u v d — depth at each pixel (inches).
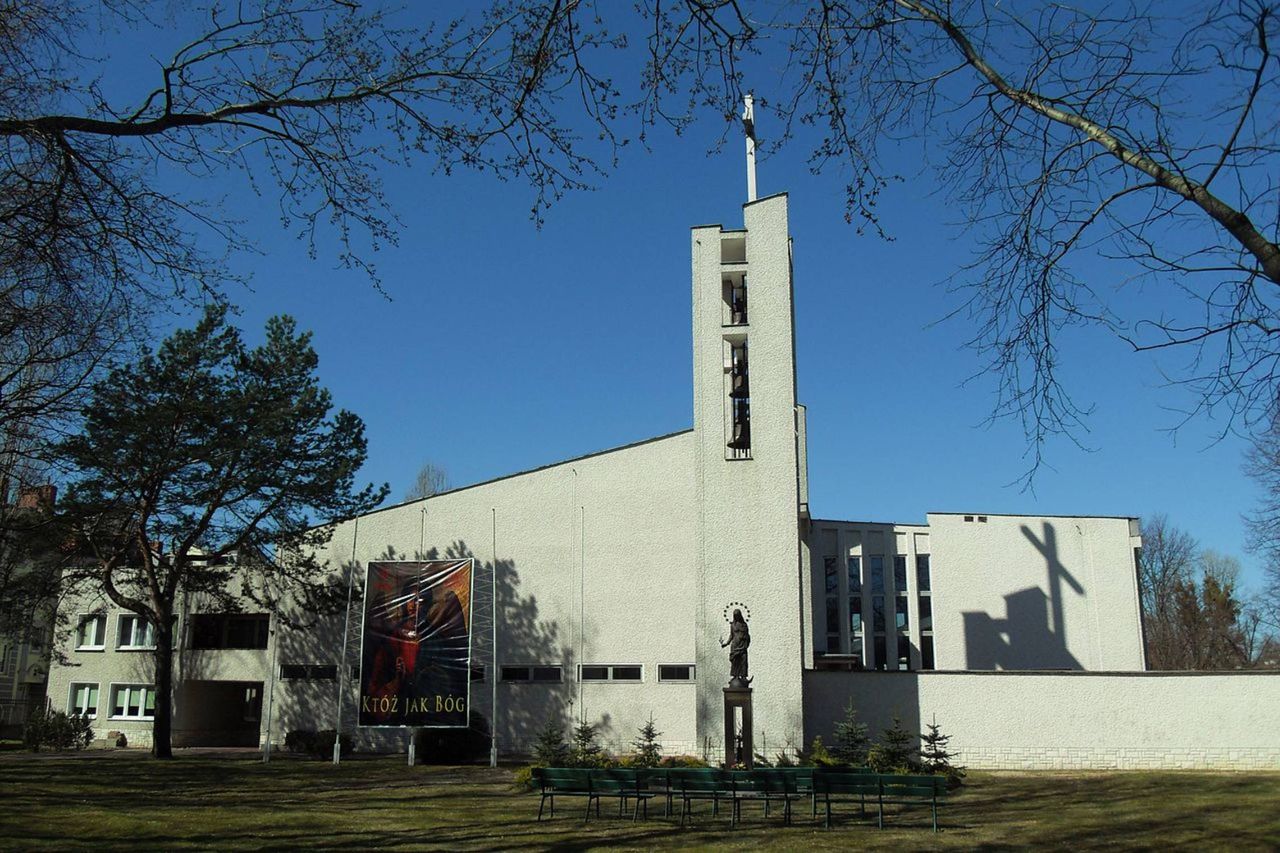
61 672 1544.0
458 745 1164.5
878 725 986.7
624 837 581.6
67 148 372.5
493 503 1301.7
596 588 1233.4
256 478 1170.0
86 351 534.3
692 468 1226.6
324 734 1234.6
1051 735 955.3
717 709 977.5
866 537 1494.8
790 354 1043.3
